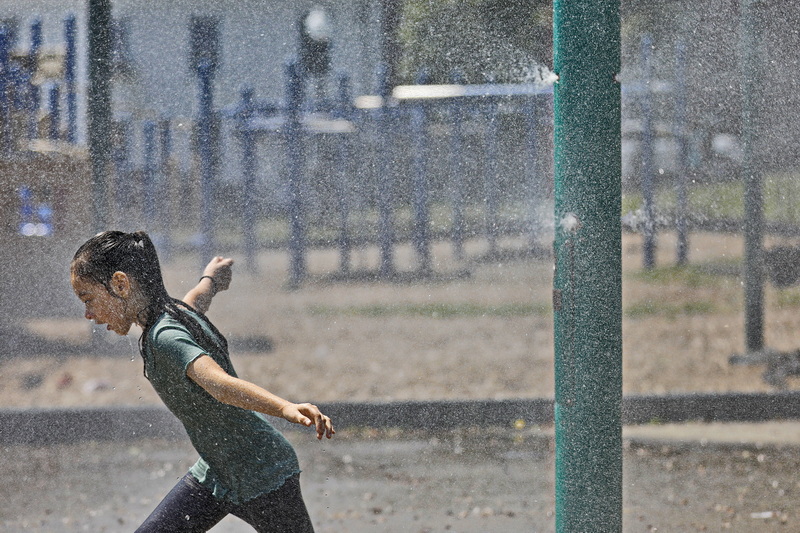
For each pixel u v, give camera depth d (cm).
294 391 2197
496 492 1669
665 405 2089
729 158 3591
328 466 1834
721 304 2989
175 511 982
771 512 1530
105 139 3056
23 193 2964
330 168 3409
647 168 3531
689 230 3903
